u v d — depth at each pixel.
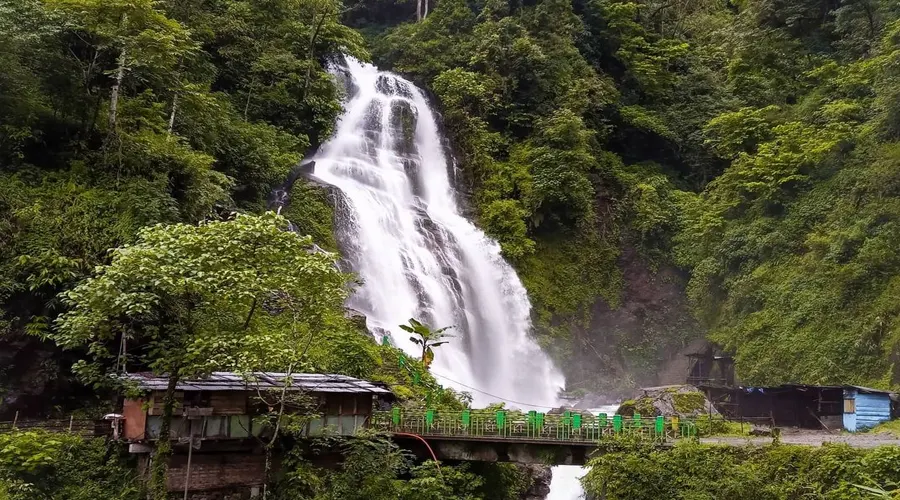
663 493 18.39
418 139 50.53
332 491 18.28
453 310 40.56
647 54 60.84
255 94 40.88
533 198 49.09
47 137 25.77
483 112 52.44
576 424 21.52
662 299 49.19
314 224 36.53
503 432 21.80
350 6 66.75
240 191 34.41
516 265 47.38
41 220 22.42
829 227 39.06
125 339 19.22
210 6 41.97
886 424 27.28
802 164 43.03
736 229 44.31
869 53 45.53
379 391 20.55
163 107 30.56
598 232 51.47
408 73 56.69
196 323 17.20
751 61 53.53
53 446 18.31
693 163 56.03
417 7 64.00
